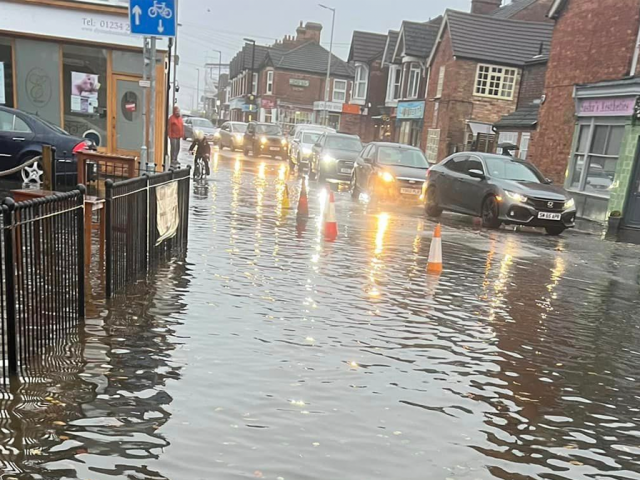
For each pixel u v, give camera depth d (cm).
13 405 366
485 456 351
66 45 1691
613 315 695
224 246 884
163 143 1805
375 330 560
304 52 6147
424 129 3447
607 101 1717
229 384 417
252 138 3416
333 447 346
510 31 3203
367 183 1698
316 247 939
